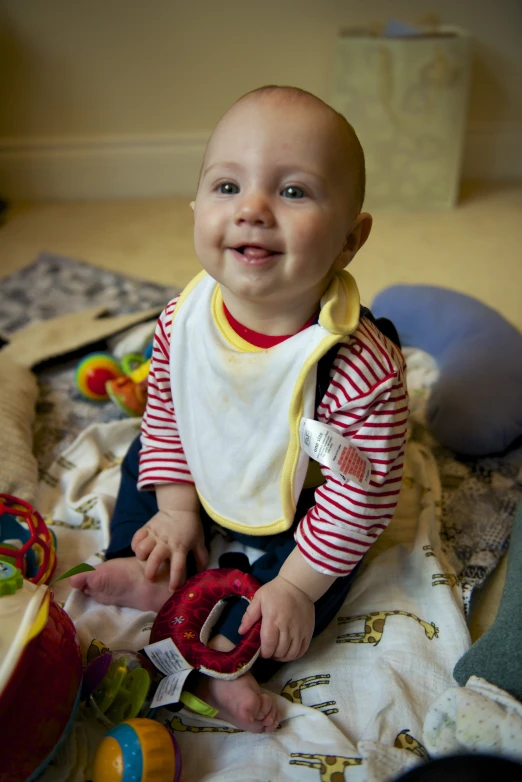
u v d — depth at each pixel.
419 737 0.70
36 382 1.28
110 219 2.06
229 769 0.68
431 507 0.98
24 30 1.96
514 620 0.74
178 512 0.87
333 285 0.75
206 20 1.99
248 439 0.79
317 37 2.04
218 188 0.69
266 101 0.68
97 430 1.12
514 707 0.66
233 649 0.74
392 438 0.74
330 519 0.75
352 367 0.73
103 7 1.96
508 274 1.74
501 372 1.15
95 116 2.11
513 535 0.92
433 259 1.81
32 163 2.14
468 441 1.10
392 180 2.06
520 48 2.08
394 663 0.77
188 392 0.83
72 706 0.66
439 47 1.89
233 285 0.69
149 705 0.73
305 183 0.66
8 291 1.61
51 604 0.69
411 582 0.88
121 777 0.63
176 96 2.10
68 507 1.00
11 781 0.60
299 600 0.76
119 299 1.57
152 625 0.82
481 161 2.24
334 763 0.67
